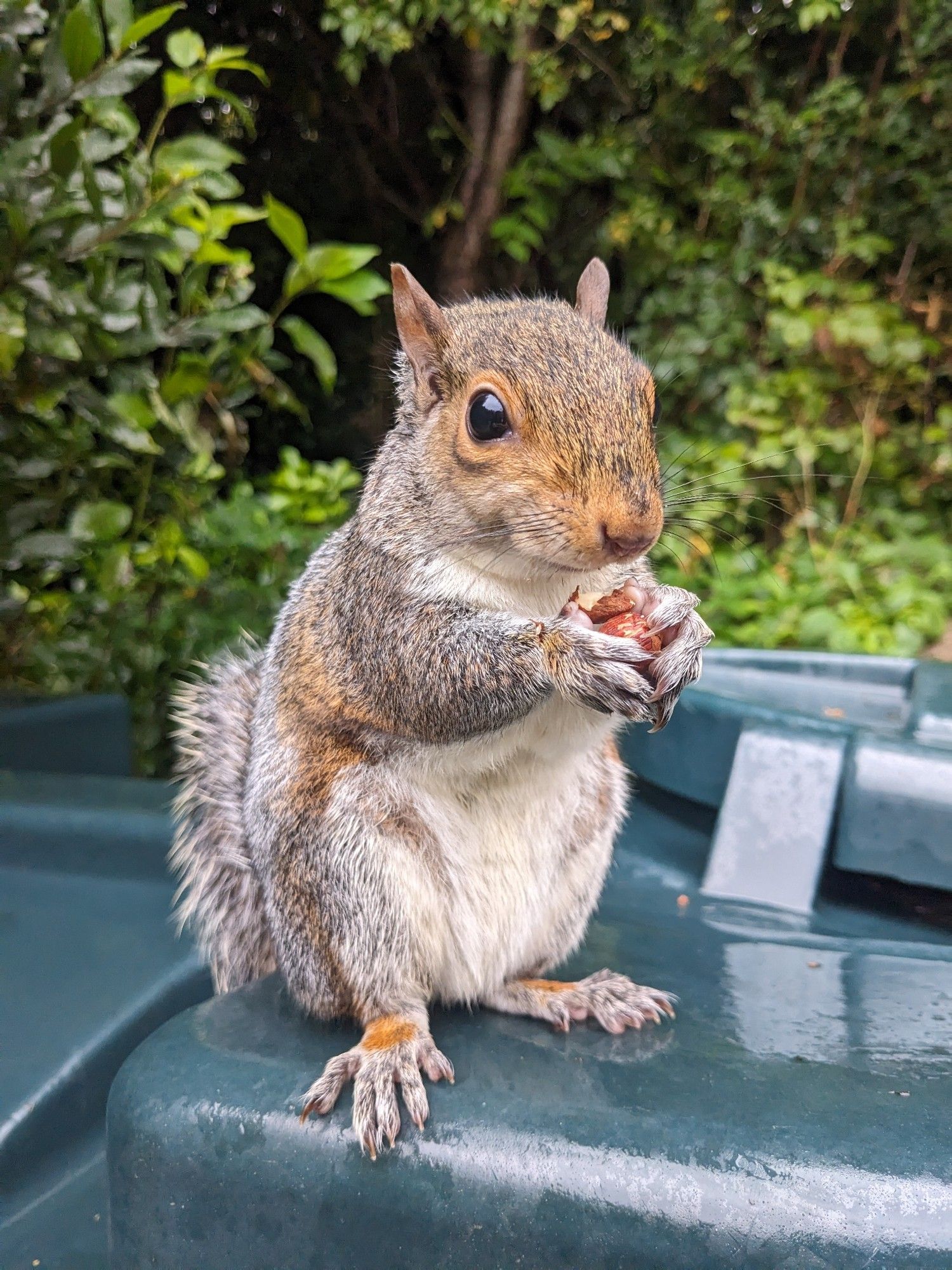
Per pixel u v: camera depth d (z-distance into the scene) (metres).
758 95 1.72
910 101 1.69
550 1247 0.39
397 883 0.47
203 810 0.53
